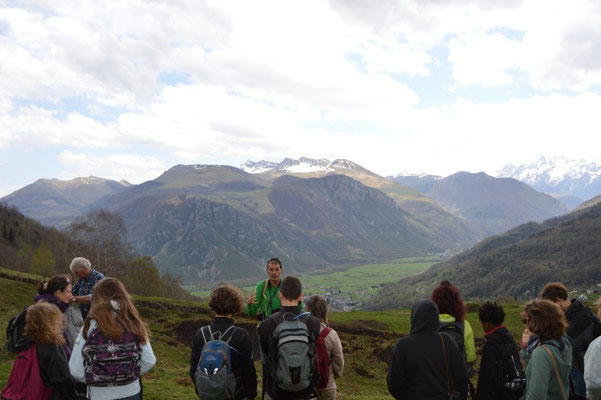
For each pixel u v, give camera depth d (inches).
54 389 340.5
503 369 362.9
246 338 346.3
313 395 348.5
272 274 482.6
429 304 335.0
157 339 1563.7
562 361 329.1
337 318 2347.4
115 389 312.8
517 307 2827.3
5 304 1520.7
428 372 315.6
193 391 745.0
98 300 319.6
